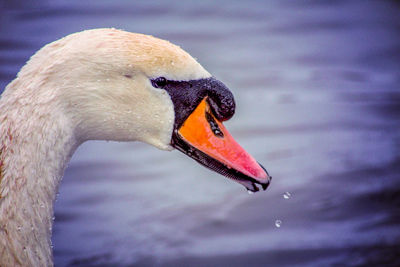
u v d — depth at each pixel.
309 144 14.87
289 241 11.73
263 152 14.47
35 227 6.42
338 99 16.80
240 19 22.06
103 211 12.55
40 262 6.46
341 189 13.20
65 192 13.07
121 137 7.20
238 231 12.04
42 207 6.45
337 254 11.34
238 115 16.03
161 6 23.03
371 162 14.15
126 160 14.39
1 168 6.35
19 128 6.36
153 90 7.05
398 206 12.64
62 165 6.65
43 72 6.52
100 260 11.20
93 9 22.27
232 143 7.34
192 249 11.54
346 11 23.16
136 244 11.65
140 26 20.77
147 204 12.80
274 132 15.34
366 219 12.28
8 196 6.32
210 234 11.95
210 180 13.77
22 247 6.35
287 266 11.02
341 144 14.86
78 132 6.88
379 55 19.45
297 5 23.75
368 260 11.16
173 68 7.07
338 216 12.38
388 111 16.23
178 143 7.29
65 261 11.16
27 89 6.45
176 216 12.45
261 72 17.98
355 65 18.77
